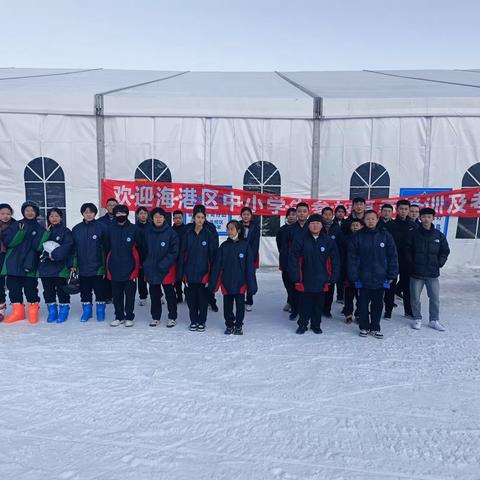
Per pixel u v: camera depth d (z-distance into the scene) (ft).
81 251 18.12
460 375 14.01
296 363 14.79
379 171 28.37
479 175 28.45
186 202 27.73
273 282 26.16
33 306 18.57
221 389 12.90
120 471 9.30
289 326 18.71
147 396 12.45
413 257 18.16
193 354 15.47
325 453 9.98
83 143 28.22
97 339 16.83
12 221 18.24
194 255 17.48
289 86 34.88
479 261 28.76
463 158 28.30
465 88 32.40
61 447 10.12
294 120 28.19
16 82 33.42
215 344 16.46
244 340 16.92
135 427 10.94
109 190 27.40
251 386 13.10
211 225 20.29
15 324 18.44
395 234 19.81
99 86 32.78
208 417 11.41
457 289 24.67
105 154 28.35
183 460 9.68
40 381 13.30
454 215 26.96
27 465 9.49
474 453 10.03
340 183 28.55
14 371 13.97
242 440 10.44
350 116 27.76
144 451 9.99
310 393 12.72
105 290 19.75
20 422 11.14
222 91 31.14
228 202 27.81
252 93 30.07
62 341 16.56
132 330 17.93
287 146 28.40
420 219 19.26
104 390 12.78
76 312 20.27
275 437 10.57
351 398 12.47
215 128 28.32
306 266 17.13
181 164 28.48
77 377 13.58
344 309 19.52
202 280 17.46
